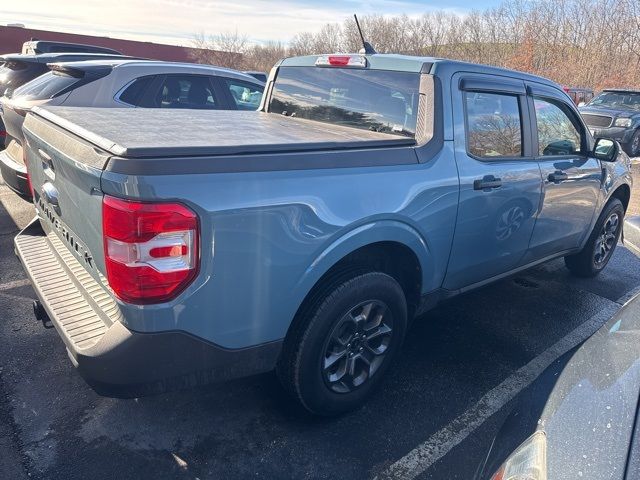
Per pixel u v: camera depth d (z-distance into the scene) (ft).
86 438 8.20
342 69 11.25
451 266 10.12
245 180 6.60
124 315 6.40
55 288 8.29
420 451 8.39
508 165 10.73
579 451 4.49
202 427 8.61
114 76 17.60
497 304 14.08
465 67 10.12
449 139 9.46
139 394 6.73
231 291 6.77
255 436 8.48
